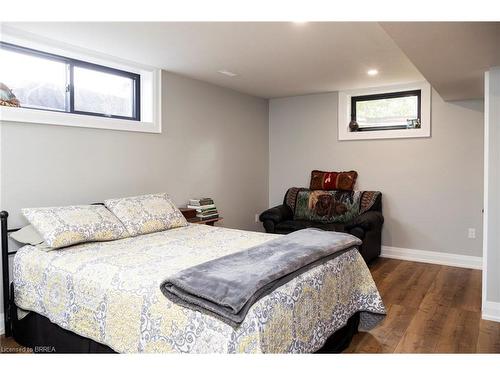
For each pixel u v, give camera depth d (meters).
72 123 2.98
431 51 2.35
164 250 2.41
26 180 2.71
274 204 5.66
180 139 4.07
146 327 1.67
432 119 4.44
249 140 5.23
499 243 2.75
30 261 2.30
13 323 2.45
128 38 2.85
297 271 1.92
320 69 3.82
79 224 2.52
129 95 3.68
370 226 4.06
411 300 3.24
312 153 5.32
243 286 1.55
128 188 3.50
